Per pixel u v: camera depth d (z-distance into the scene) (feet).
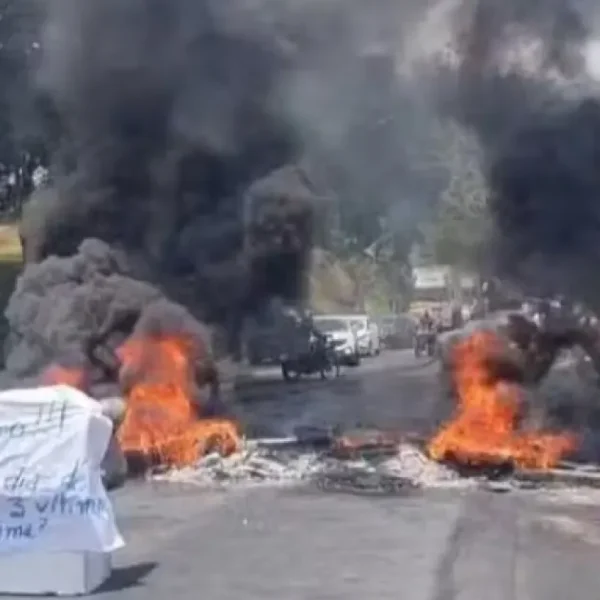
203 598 25.89
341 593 26.48
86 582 26.04
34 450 26.12
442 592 26.55
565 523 36.37
